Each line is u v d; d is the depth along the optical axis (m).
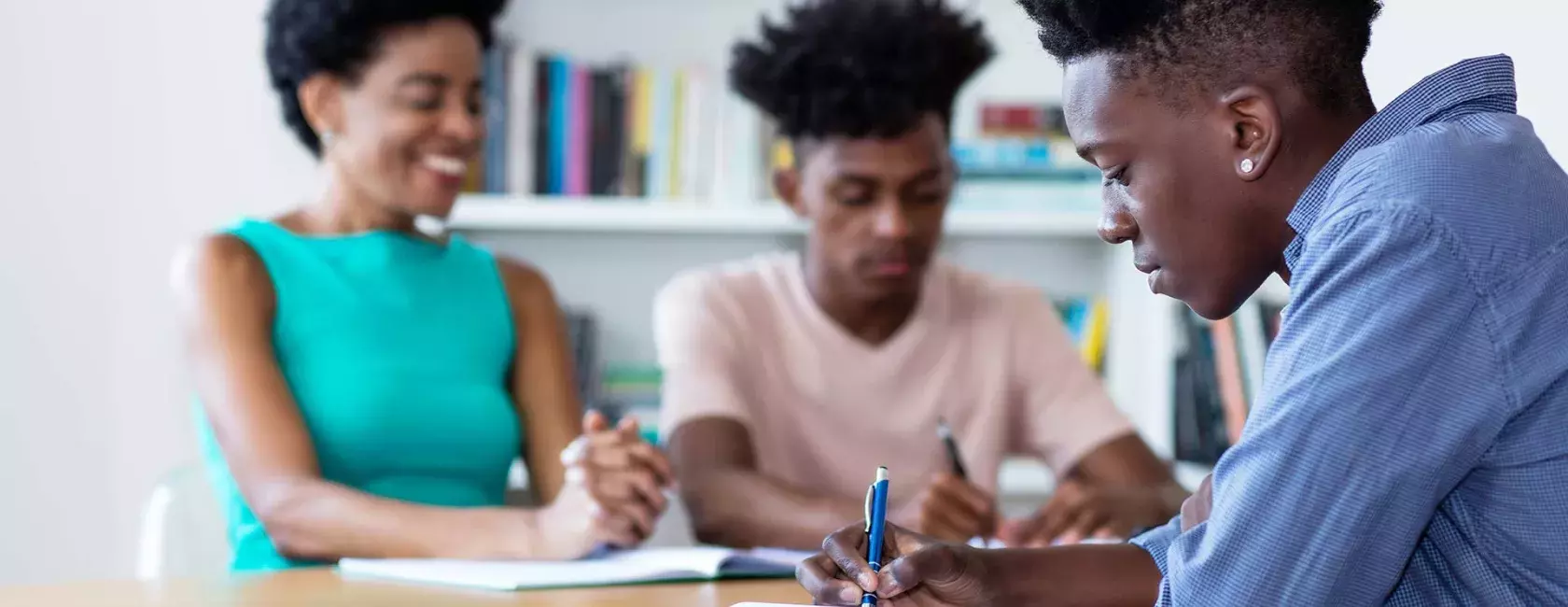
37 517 2.55
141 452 2.57
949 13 1.74
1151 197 0.79
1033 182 2.52
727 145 2.48
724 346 1.79
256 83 2.58
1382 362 0.70
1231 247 0.78
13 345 2.55
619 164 2.47
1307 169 0.76
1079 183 2.53
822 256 1.77
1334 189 0.75
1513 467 0.72
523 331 1.71
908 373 1.83
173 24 2.57
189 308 1.49
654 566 1.16
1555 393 0.71
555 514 1.27
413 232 1.66
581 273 2.70
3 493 2.54
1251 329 2.18
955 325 1.86
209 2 2.58
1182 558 0.76
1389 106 0.77
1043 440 1.86
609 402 2.49
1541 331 0.70
